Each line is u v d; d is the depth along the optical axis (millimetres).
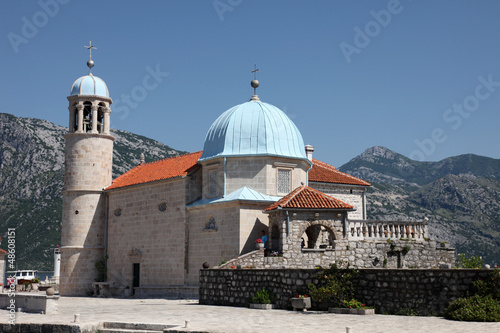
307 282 26578
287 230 37250
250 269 29766
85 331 23000
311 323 21312
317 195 39094
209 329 20188
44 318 26328
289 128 45781
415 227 39875
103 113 54906
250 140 43938
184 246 45031
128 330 22812
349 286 25188
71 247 52344
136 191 50594
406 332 18125
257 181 43125
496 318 20078
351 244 38031
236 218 41344
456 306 21391
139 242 49562
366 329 19125
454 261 40125
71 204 53094
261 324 21469
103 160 54188
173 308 31000
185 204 45562
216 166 44312
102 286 50875
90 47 55750
